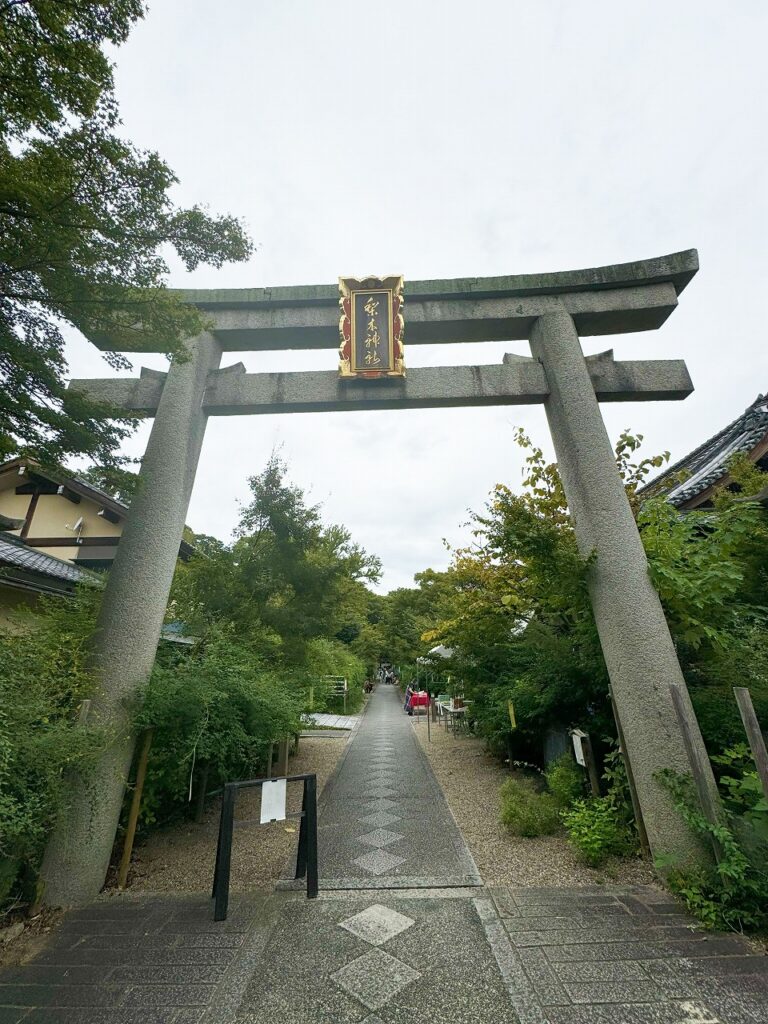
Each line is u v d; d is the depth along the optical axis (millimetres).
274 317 5672
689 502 7055
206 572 7141
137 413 3768
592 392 5199
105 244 3248
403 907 3324
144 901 3500
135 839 4676
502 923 3090
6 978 2604
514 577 7258
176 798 4863
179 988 2502
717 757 3729
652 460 6613
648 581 4477
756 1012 2279
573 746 5812
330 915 3229
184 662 5207
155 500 4777
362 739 11430
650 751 3963
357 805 5992
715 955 2721
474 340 6012
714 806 3443
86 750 3402
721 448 8453
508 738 7305
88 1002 2406
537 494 7160
